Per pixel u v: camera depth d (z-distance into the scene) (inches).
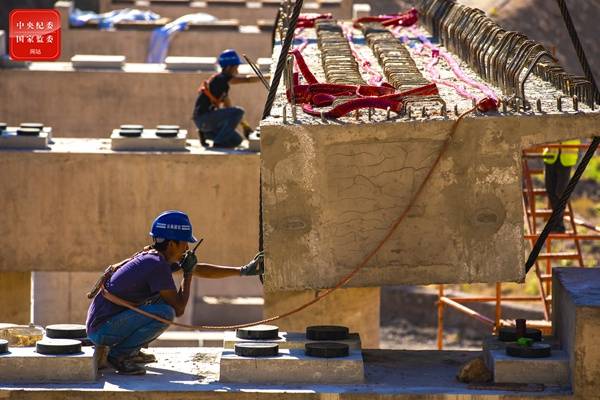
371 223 1011.3
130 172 1712.6
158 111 2277.3
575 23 4318.4
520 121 1000.9
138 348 1072.8
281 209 1007.6
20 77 2272.4
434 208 1011.3
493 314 2815.0
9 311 1792.6
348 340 1101.1
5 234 1715.1
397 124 999.6
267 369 1039.6
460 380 1057.5
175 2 3186.5
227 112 1802.4
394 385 1043.3
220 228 1726.1
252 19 3181.6
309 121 1011.9
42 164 1706.4
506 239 1013.8
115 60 2300.7
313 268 1013.8
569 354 1035.3
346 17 2918.3
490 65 1227.9
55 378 1040.8
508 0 4399.6
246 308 2876.5
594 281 1098.1
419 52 1553.9
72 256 1720.0
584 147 1712.6
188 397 1015.6
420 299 2896.2
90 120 2281.0
